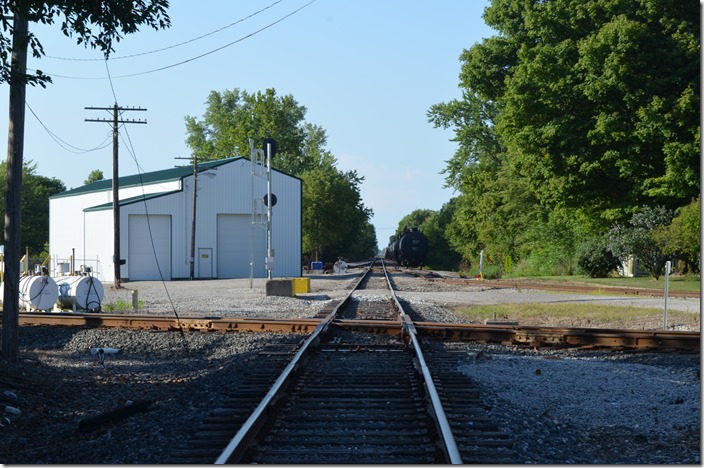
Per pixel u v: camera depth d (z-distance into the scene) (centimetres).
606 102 4275
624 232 4338
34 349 1606
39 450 775
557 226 5847
